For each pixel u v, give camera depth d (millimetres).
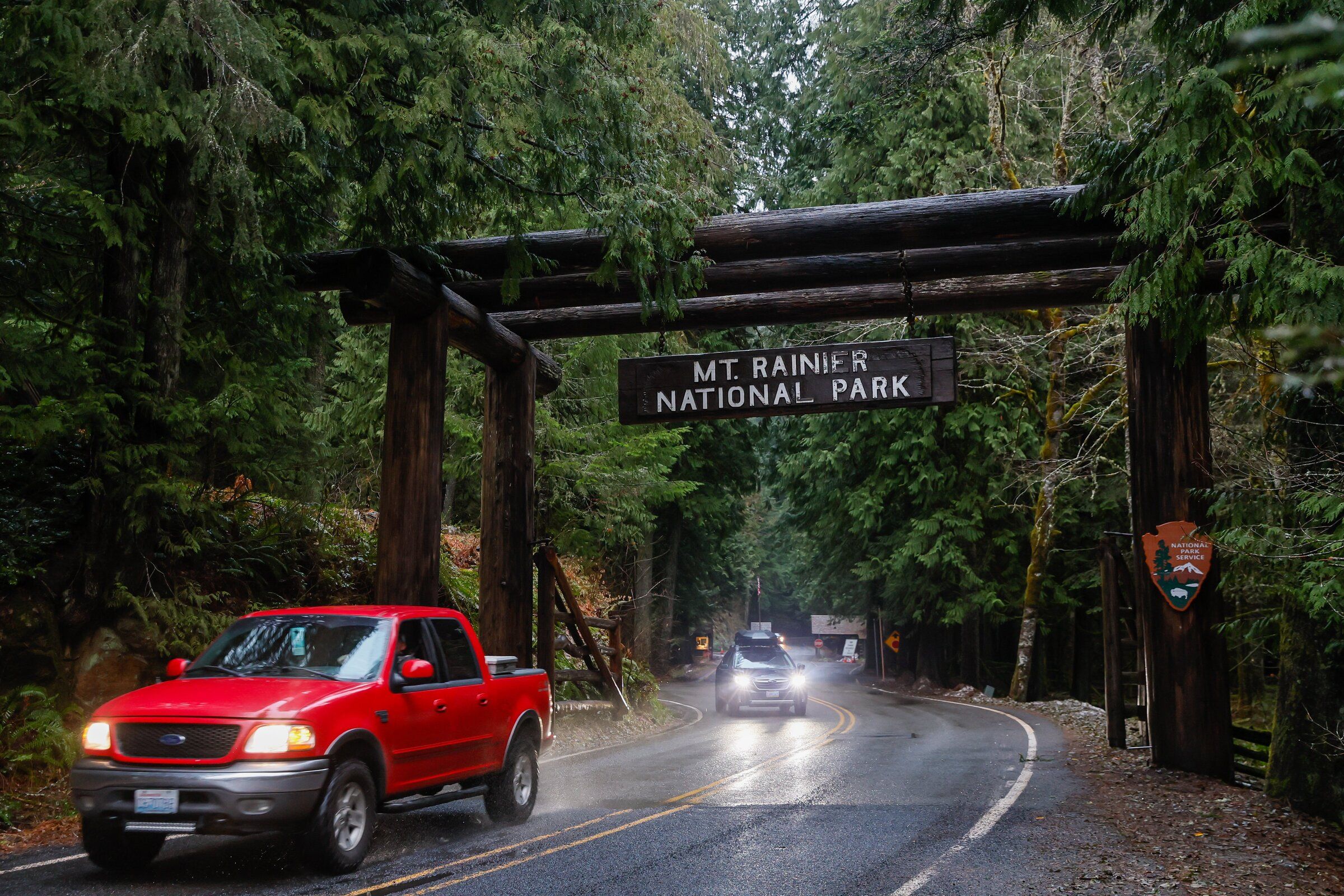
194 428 11148
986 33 8875
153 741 6723
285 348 13594
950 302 13211
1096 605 36438
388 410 12344
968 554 35812
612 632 19672
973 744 16562
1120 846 7973
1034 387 33188
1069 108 25781
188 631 11680
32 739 9836
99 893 6301
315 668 7770
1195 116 6668
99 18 7895
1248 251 6770
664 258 11391
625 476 24344
